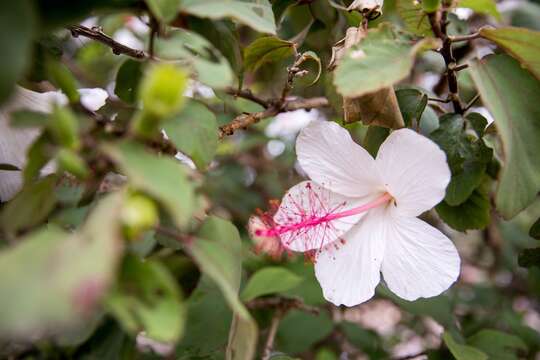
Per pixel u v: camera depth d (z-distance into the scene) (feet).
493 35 1.90
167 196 1.60
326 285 1.98
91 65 2.50
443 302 2.32
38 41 1.84
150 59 1.81
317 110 2.75
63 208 2.03
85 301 1.51
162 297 1.63
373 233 1.98
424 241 1.94
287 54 2.11
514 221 2.90
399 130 1.90
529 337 2.53
